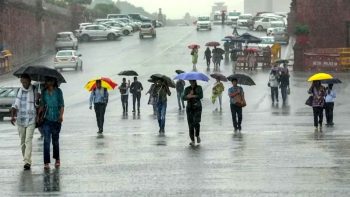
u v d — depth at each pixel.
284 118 38.56
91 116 42.34
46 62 87.44
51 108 20.64
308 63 73.62
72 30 126.06
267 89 56.53
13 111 21.17
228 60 84.94
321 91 32.31
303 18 90.75
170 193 16.38
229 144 26.45
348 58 73.06
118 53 92.50
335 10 90.06
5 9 82.94
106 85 32.47
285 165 20.56
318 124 35.09
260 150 24.33
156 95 32.03
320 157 22.22
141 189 16.94
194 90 26.59
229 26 136.88
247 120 37.69
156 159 22.36
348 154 22.91
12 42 85.44
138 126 35.81
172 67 75.56
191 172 19.48
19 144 28.11
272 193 16.17
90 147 26.30
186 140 28.33
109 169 20.31
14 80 67.19
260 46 85.88
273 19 121.19
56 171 20.08
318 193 16.08
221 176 18.70
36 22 98.12
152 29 113.88
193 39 109.19
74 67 74.81
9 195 16.44
